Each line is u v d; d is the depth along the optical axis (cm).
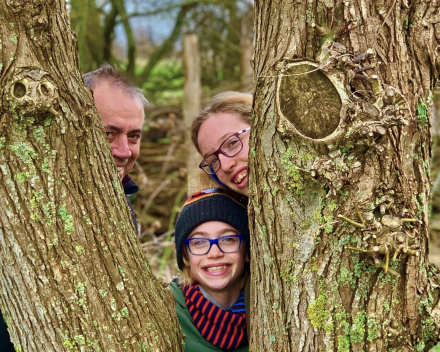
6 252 142
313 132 129
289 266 144
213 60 812
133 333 150
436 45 145
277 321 148
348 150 130
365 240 133
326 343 141
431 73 146
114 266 149
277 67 136
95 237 146
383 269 137
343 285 139
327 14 135
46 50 137
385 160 132
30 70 132
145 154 600
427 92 145
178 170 580
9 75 131
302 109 130
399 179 135
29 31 134
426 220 146
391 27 137
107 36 752
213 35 803
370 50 131
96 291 145
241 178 207
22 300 144
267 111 140
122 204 158
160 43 847
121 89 232
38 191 139
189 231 194
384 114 126
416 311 142
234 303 198
